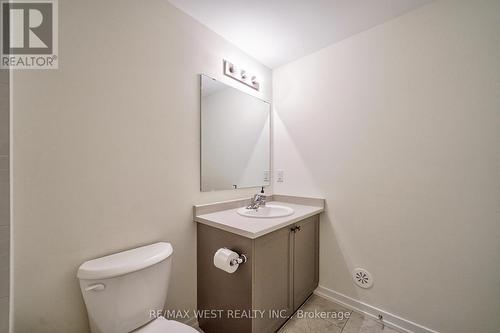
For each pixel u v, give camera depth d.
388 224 1.47
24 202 0.84
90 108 1.01
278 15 1.43
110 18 1.07
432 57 1.30
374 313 1.52
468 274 1.19
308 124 1.92
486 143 1.13
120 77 1.11
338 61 1.73
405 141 1.40
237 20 1.48
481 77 1.15
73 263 0.96
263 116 2.08
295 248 1.50
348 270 1.66
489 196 1.13
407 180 1.39
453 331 1.24
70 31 0.95
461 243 1.21
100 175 1.04
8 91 0.74
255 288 1.15
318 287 1.83
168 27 1.32
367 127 1.56
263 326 1.21
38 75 0.88
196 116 1.49
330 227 1.77
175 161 1.36
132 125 1.16
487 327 1.14
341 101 1.71
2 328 0.72
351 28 1.56
